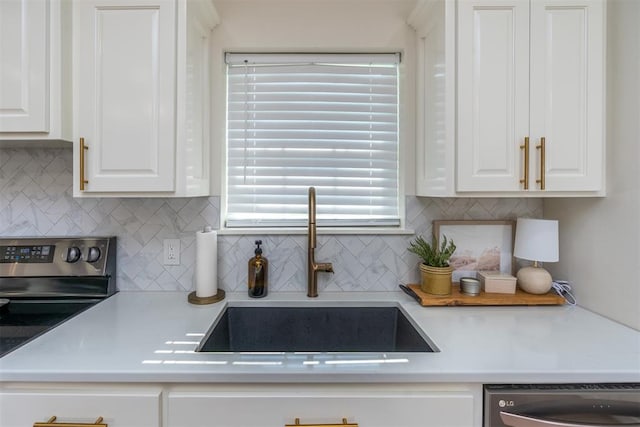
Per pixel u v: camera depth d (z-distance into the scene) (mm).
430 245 1515
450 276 1355
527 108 1187
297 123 1561
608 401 824
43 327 1090
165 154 1154
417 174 1496
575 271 1352
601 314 1223
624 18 1133
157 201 1476
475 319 1179
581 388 836
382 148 1582
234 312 1363
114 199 1466
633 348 960
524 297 1327
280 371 835
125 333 1040
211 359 884
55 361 860
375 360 887
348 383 851
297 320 1380
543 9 1182
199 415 836
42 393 827
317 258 1508
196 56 1320
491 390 834
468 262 1523
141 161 1152
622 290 1142
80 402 826
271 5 1502
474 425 847
